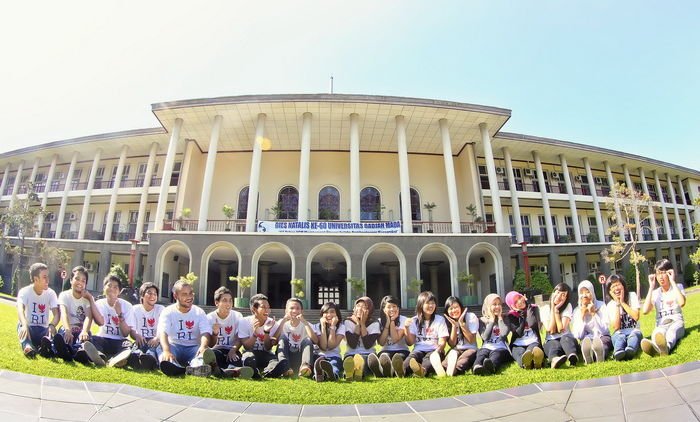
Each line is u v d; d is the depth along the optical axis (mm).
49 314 6328
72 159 26312
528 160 27234
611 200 24250
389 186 24516
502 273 19016
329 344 6324
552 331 6379
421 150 24906
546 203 25031
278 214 22719
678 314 6426
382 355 5914
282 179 24172
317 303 25297
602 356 5941
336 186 24172
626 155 28297
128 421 3910
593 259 26953
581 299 6602
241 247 18297
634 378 4965
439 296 25656
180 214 21547
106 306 6406
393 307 6543
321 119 21141
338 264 22844
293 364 6273
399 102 19938
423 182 24891
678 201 33438
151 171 24094
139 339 6340
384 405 4527
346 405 4539
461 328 6277
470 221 23250
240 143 23562
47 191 26281
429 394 4895
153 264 18250
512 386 5105
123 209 26500
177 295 6105
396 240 18828
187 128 21891
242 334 6301
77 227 27062
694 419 3703
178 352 6031
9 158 28188
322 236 18594
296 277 18047
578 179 28781
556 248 23844
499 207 20547
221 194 23953
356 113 20531
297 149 24438
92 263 25000
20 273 22172
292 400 4676
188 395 4707
